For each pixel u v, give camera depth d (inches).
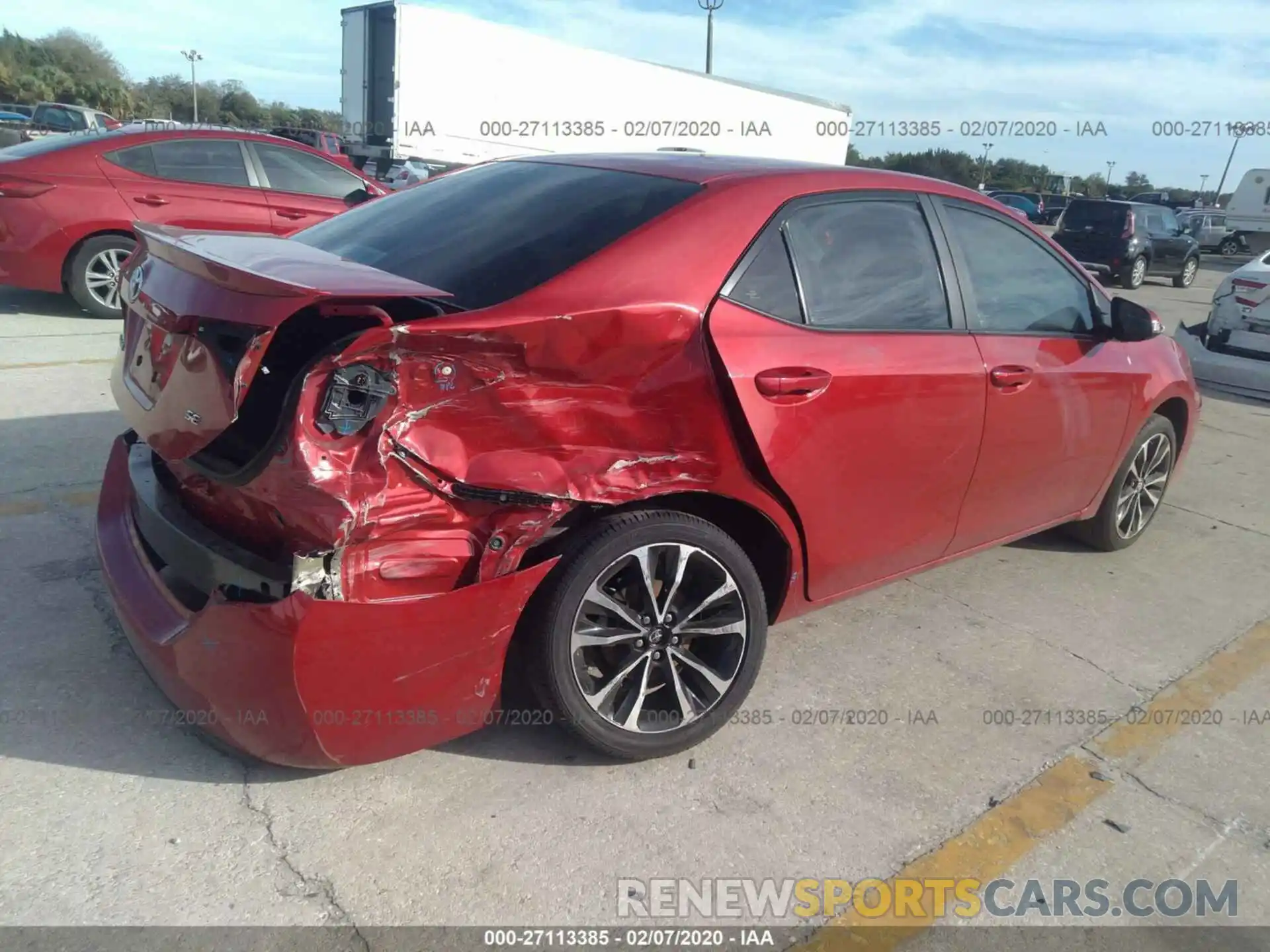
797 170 125.3
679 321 104.1
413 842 96.9
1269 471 255.3
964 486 138.3
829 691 131.3
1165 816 112.2
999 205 149.0
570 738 109.9
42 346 270.1
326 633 87.2
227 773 104.0
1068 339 153.9
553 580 100.7
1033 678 139.7
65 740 106.1
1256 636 158.7
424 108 708.0
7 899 85.6
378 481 88.0
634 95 818.8
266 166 329.7
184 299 94.3
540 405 96.0
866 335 122.0
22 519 156.6
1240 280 343.0
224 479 91.6
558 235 109.0
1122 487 180.2
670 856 98.5
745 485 111.0
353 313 87.0
